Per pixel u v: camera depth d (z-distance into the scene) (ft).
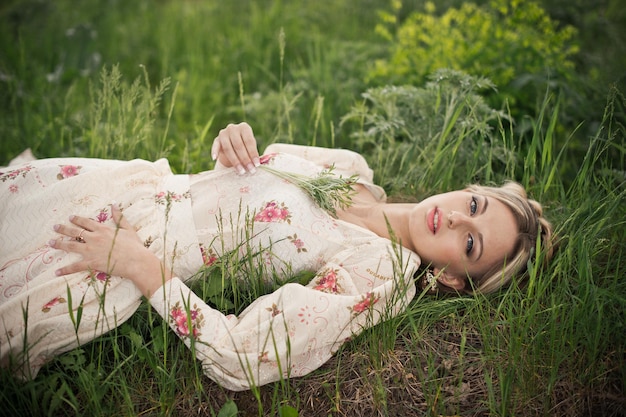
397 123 9.34
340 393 6.55
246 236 6.65
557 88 10.35
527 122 10.03
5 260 6.61
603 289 6.83
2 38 14.15
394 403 6.46
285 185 7.29
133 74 13.88
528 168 9.14
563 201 8.44
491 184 8.90
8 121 11.43
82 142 10.91
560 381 6.59
